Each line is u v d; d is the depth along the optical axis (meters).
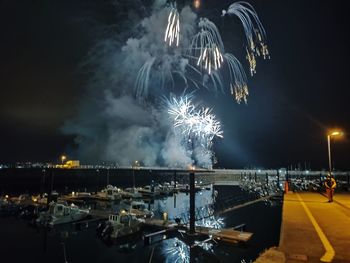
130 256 29.77
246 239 29.48
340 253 10.62
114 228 34.22
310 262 9.61
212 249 30.41
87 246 33.16
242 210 56.56
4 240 35.69
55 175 105.44
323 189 49.62
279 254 10.43
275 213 53.66
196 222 45.47
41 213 43.28
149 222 37.25
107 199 70.00
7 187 96.19
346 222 17.19
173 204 71.06
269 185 103.62
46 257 29.67
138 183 135.38
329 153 31.95
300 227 15.64
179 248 31.69
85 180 116.12
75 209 43.62
